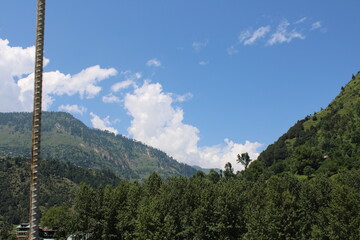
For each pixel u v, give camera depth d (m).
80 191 98.25
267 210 74.44
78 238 94.75
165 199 90.75
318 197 86.62
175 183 104.19
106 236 92.00
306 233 76.50
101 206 96.56
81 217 94.94
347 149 194.50
